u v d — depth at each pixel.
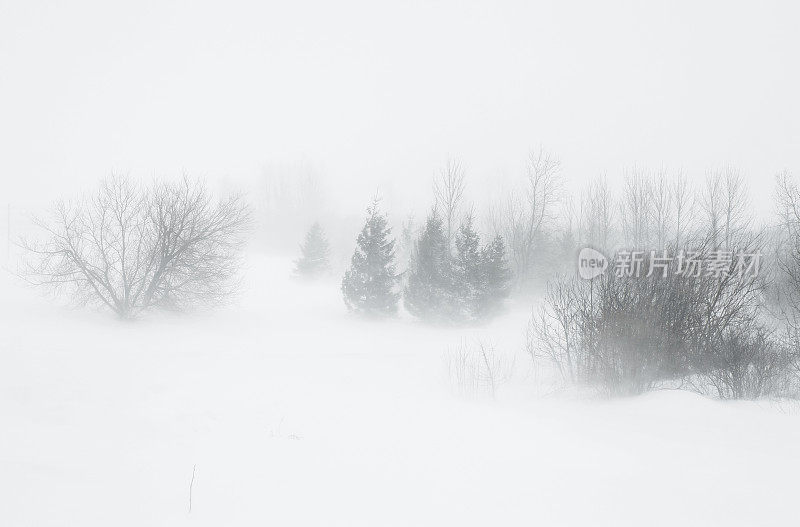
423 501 4.53
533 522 4.05
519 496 4.70
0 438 5.80
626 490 4.86
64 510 3.67
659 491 4.82
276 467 5.53
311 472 5.39
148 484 4.58
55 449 5.58
